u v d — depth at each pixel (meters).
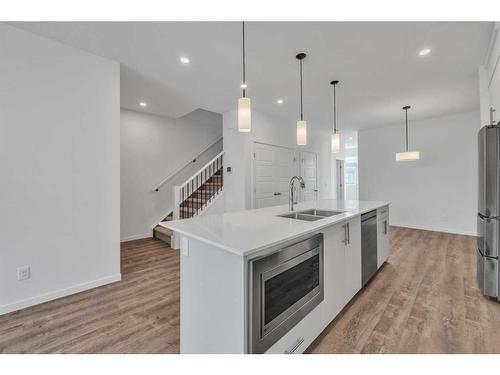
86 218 2.61
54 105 2.40
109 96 2.78
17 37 2.20
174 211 4.27
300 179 2.88
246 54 2.67
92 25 2.17
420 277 2.87
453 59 2.77
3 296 2.13
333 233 1.97
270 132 5.18
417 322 1.97
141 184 4.97
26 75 2.24
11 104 2.17
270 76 3.23
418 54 2.67
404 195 5.75
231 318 1.27
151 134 5.12
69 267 2.49
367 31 2.26
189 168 5.79
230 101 4.26
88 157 2.62
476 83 3.46
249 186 4.73
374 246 2.85
